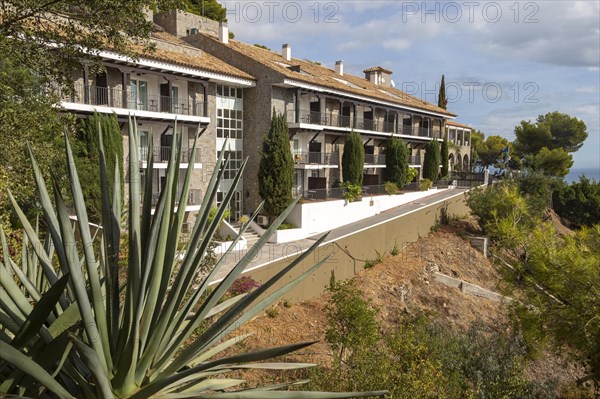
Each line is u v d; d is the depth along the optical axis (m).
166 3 9.27
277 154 25.94
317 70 39.22
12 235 9.10
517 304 10.02
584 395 12.45
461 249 30.42
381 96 39.34
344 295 12.66
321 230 28.52
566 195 49.53
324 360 12.99
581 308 8.65
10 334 4.04
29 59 9.05
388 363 9.33
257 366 4.44
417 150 49.09
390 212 35.69
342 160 33.84
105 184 3.77
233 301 5.29
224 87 28.22
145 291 3.61
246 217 25.84
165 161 23.78
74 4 8.83
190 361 4.13
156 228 3.66
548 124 63.84
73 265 3.17
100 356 3.29
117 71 22.06
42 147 9.95
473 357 12.52
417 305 21.38
